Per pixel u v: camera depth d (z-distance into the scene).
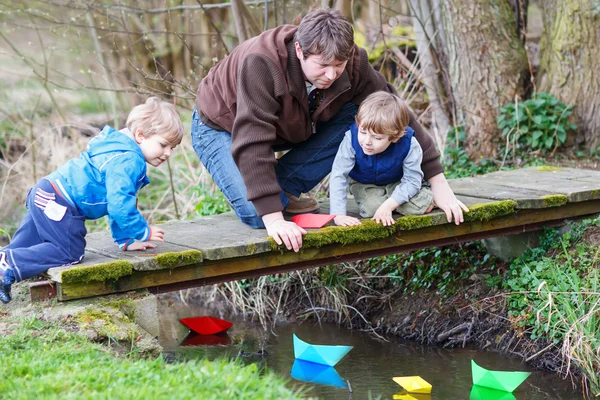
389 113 4.08
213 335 5.65
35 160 8.11
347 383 4.47
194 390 2.94
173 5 9.57
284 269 4.50
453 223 4.82
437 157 4.60
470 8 7.12
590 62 6.95
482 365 4.85
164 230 4.66
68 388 2.94
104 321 3.79
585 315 4.53
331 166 4.66
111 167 3.86
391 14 9.14
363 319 5.84
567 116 7.04
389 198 4.48
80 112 9.95
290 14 8.13
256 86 4.02
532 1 8.63
